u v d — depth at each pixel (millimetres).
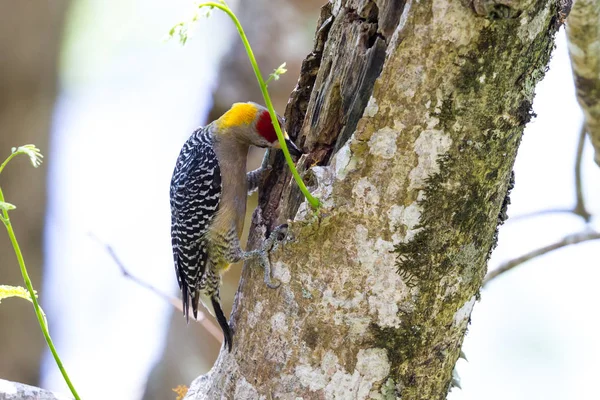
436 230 6625
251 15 14461
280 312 7090
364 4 7105
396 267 6699
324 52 7609
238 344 7543
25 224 18688
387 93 6441
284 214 7562
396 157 6516
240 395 7391
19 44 17766
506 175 6715
